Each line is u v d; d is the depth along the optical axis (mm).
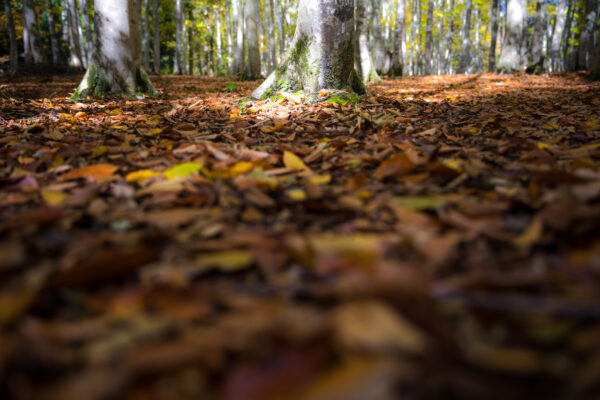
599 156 1293
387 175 1057
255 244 636
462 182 1020
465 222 715
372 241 662
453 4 19844
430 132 1897
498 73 9703
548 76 7875
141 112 3004
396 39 11141
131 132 2037
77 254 620
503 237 675
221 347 409
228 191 920
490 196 913
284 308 481
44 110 3057
